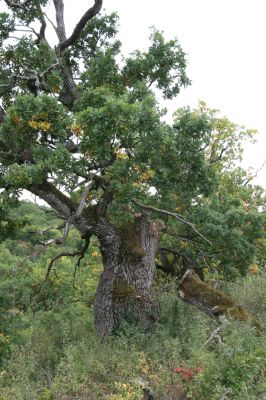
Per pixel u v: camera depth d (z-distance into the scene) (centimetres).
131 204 977
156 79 1123
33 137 934
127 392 679
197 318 1002
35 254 1134
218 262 1188
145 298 1041
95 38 1198
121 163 878
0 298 1070
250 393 648
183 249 1288
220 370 652
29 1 1097
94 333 1035
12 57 1105
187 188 1003
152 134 849
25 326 1112
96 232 1031
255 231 1158
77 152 966
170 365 802
